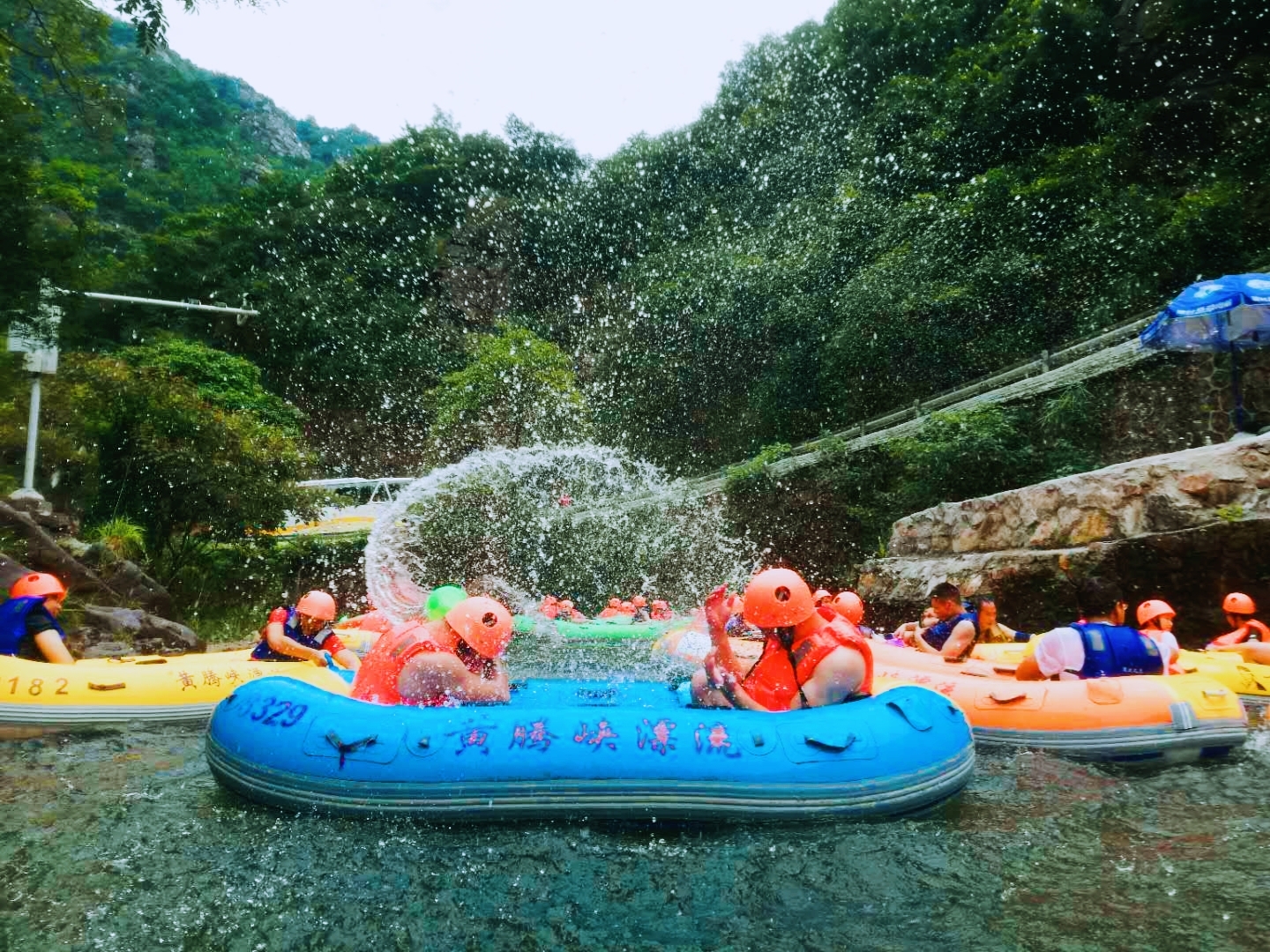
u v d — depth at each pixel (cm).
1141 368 1527
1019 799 438
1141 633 558
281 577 2003
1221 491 820
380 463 4222
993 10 2892
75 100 1195
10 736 568
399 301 4488
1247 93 1975
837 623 460
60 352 1630
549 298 4566
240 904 321
